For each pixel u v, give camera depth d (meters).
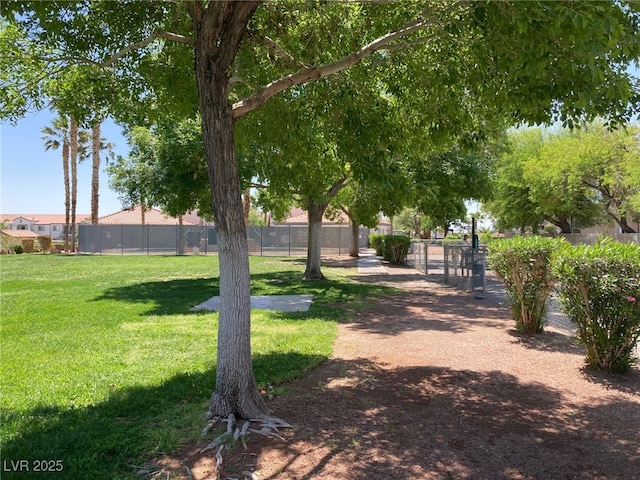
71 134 41.84
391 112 6.62
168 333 8.13
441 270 22.41
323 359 6.54
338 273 20.59
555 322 9.24
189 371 5.94
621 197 27.55
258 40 5.71
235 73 5.49
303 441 4.00
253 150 9.60
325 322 9.15
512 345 7.45
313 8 6.02
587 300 5.91
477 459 3.71
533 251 8.02
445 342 7.66
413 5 5.44
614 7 3.47
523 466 3.61
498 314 10.36
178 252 39.00
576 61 3.62
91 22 5.96
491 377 5.80
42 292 13.73
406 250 27.50
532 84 4.20
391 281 17.34
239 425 4.23
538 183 29.80
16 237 42.25
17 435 4.04
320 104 6.45
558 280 6.41
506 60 4.04
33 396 5.04
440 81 5.89
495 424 4.39
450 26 4.58
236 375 4.39
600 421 4.46
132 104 7.15
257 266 24.56
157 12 6.17
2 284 15.78
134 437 4.00
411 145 6.95
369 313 10.39
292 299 12.28
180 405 4.81
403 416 4.56
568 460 3.70
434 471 3.52
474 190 15.76
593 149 25.72
